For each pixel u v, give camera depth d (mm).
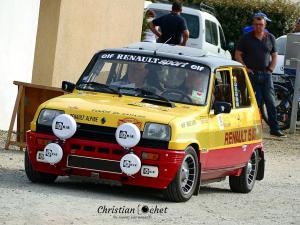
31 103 23922
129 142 17406
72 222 15102
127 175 17625
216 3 57531
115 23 34500
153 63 19734
